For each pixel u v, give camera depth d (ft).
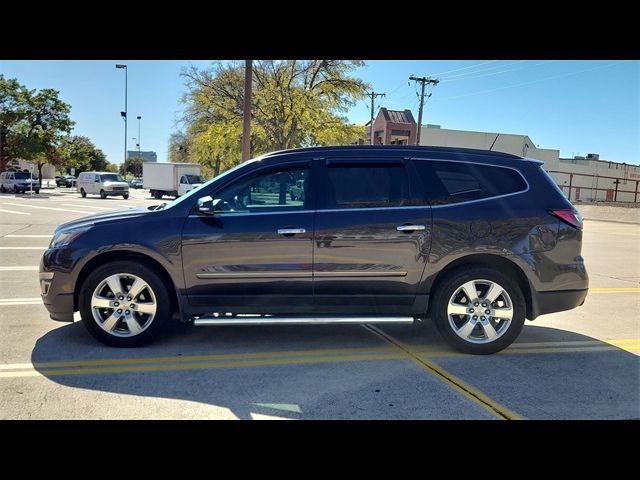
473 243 15.05
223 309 15.30
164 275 15.37
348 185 15.40
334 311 15.48
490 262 15.49
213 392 12.44
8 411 11.32
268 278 15.07
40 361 14.34
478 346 15.31
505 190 15.55
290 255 15.02
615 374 14.01
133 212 15.98
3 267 29.53
